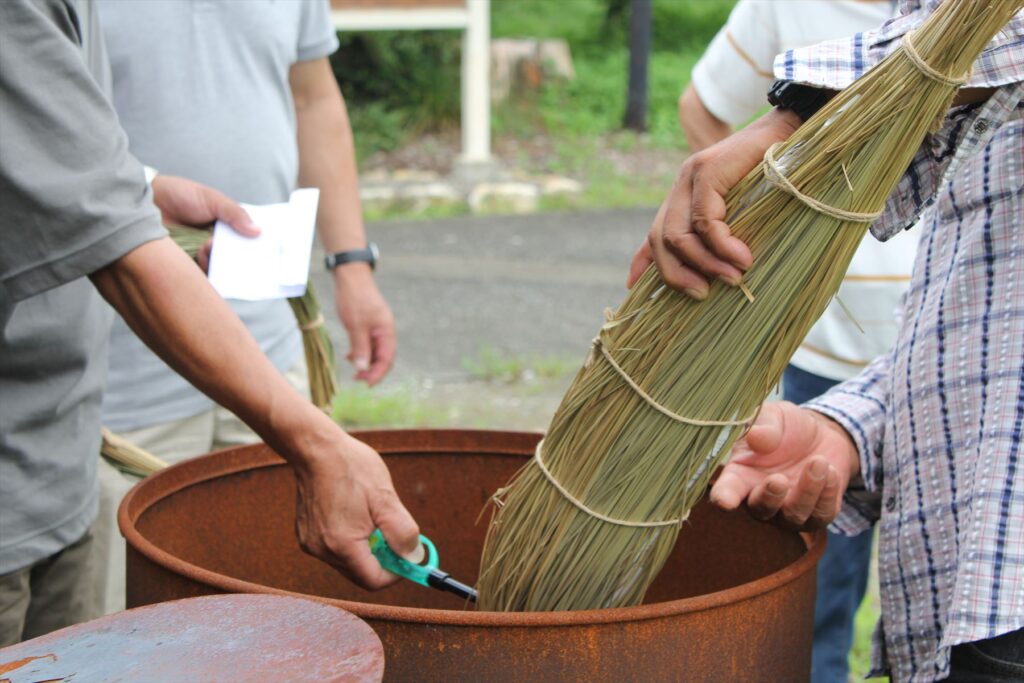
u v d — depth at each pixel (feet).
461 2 26.03
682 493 4.52
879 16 7.73
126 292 4.51
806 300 4.26
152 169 7.06
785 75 4.11
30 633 6.06
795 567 4.48
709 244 4.09
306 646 3.16
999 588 4.33
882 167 4.03
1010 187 4.50
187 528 5.42
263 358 4.51
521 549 4.65
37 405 5.39
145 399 7.60
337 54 32.04
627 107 31.73
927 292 4.91
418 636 3.99
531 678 3.99
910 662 4.93
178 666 3.07
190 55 7.43
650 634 4.06
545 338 18.22
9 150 4.30
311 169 8.73
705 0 41.09
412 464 6.03
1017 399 4.40
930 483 4.76
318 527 4.50
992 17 3.78
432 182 27.27
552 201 26.32
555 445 4.61
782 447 5.11
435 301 19.81
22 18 4.27
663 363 4.35
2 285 4.88
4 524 5.40
